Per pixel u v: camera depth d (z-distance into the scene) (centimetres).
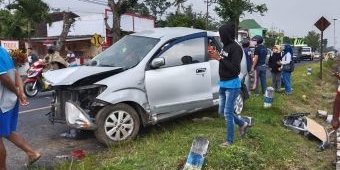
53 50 1462
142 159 653
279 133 905
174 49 840
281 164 728
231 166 641
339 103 572
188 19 4728
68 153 730
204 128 837
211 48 892
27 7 4056
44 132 873
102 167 622
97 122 741
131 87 771
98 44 3058
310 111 1318
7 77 539
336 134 957
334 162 784
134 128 773
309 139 939
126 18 4553
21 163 675
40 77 1401
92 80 761
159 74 805
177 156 661
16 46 2295
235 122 751
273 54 1501
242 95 997
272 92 1127
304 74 2719
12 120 570
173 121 905
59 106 786
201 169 609
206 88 874
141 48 827
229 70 689
